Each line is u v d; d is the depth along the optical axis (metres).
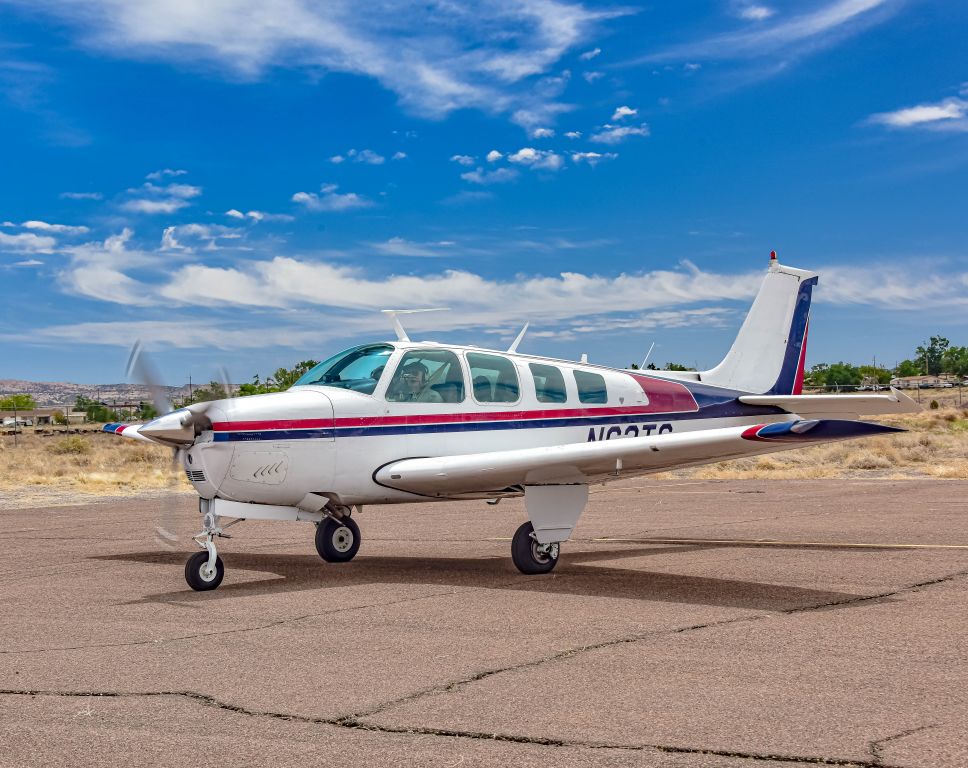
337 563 9.06
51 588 7.69
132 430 9.39
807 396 10.08
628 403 9.68
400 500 8.73
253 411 7.73
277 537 11.74
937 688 4.25
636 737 3.65
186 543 11.19
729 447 7.35
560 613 6.22
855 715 3.87
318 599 6.95
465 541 10.87
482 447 8.74
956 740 3.54
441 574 8.20
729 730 3.71
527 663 4.86
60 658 5.14
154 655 5.19
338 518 9.12
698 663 4.78
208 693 4.39
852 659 4.80
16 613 6.56
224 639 5.58
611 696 4.22
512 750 3.54
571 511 8.25
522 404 8.99
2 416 117.12
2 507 17.05
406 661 4.95
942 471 20.44
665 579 7.63
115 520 14.14
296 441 7.87
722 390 10.58
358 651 5.20
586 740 3.63
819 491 16.48
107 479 23.73
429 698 4.25
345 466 8.12
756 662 4.78
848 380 121.38
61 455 37.00
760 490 17.20
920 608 6.15
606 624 5.82
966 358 162.50
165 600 7.05
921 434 35.16
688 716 3.90
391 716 3.99
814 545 9.51
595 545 10.21
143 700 4.29
